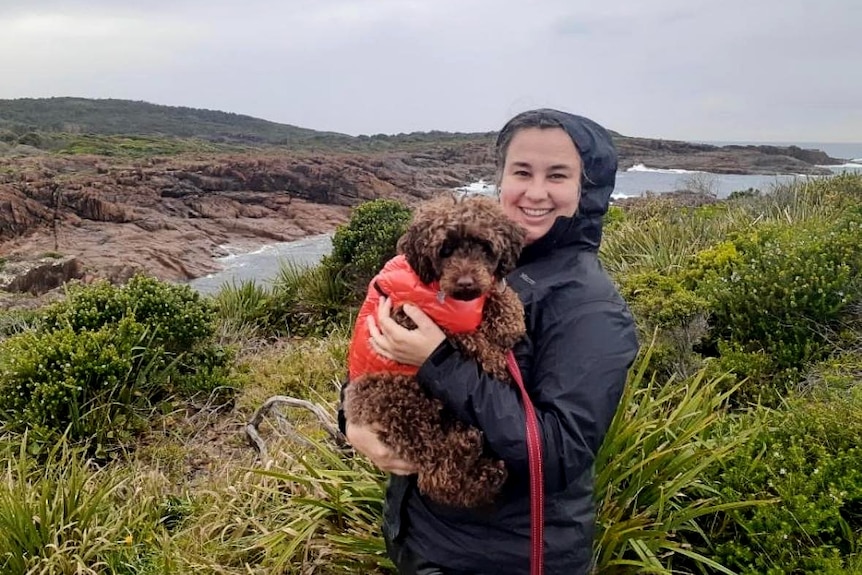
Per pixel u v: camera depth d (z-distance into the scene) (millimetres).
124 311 7770
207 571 4055
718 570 3615
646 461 3516
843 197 10156
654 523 3521
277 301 10969
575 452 2268
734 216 10211
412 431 2529
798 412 4324
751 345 5938
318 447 4473
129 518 4777
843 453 3756
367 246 10734
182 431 6867
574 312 2447
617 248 9852
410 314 2434
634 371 5199
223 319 10297
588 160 2734
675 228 9828
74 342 6930
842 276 5980
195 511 4914
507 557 2480
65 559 4219
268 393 7559
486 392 2291
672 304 6070
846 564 3271
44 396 6332
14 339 7660
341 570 3838
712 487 3916
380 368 2627
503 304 2486
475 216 2516
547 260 2701
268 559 4020
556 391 2332
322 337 9883
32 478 5527
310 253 28250
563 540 2465
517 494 2471
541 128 2725
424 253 2527
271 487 4754
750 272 6676
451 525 2547
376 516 3914
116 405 6762
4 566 4172
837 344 5672
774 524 3523
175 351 7949
